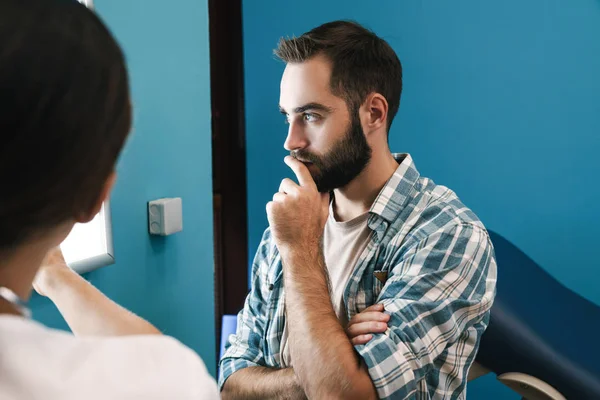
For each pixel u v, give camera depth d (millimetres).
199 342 1888
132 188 1567
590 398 1806
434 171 2768
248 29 2846
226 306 3078
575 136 2605
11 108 436
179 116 1733
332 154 1311
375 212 1335
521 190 2689
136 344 492
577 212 2654
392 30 2711
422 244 1298
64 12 466
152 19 1604
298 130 1325
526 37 2586
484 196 2732
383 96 1341
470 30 2633
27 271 519
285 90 1320
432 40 2676
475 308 1297
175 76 1707
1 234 483
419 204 1358
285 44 1317
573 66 2561
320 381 1200
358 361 1200
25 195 467
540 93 2607
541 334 1899
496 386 2791
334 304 1382
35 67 440
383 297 1287
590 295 2684
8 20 440
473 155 2715
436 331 1245
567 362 1837
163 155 1676
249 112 2902
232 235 3025
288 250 1315
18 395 428
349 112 1303
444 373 1302
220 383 1488
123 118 508
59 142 460
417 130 2756
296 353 1244
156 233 1639
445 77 2689
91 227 1415
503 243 2129
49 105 447
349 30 1326
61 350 464
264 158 2922
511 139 2666
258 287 1522
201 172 1851
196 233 1843
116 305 824
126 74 510
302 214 1313
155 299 1685
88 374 455
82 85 463
